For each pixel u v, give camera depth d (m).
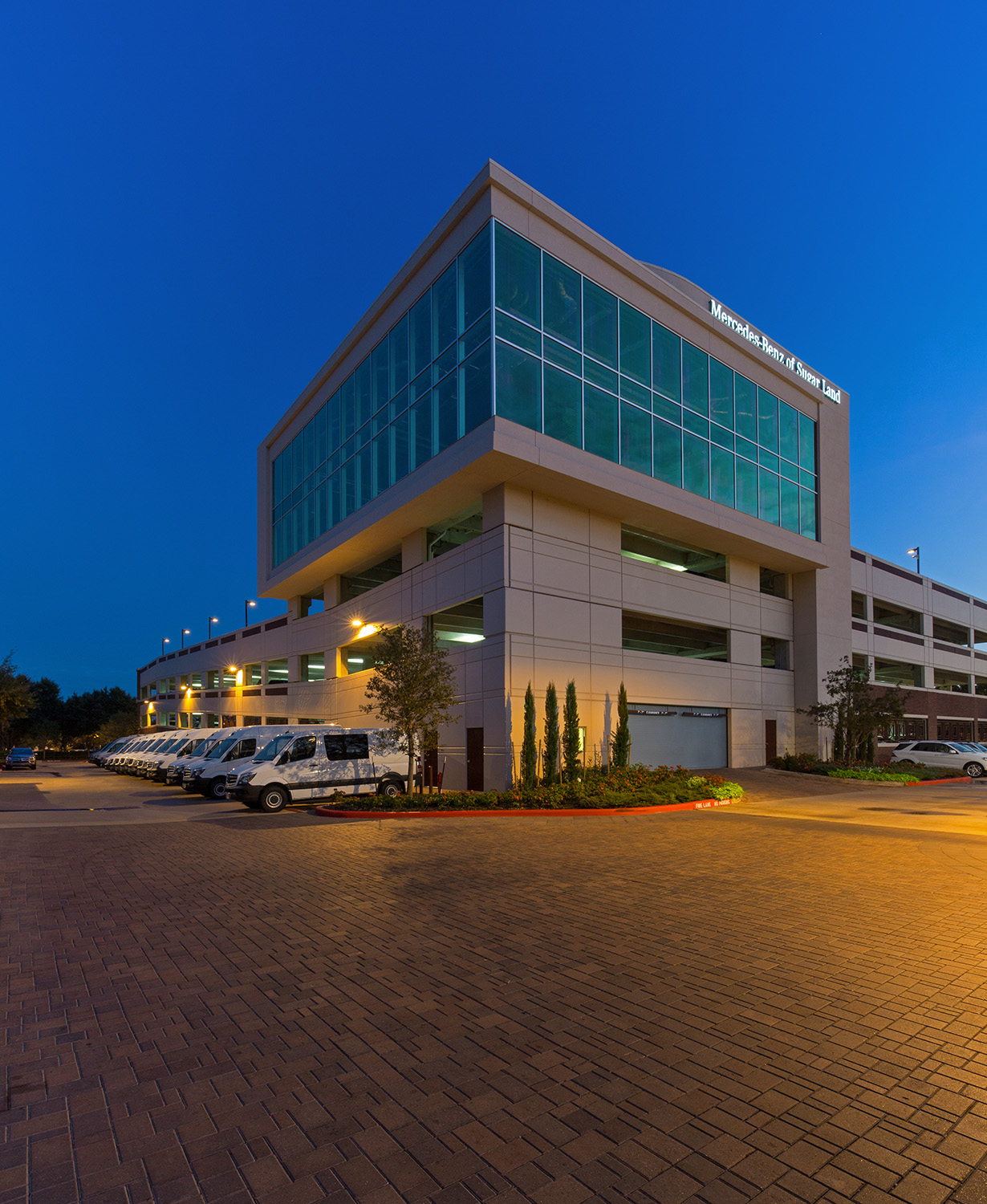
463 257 22.73
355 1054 4.12
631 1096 3.60
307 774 18.52
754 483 30.02
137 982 5.37
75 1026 4.58
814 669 33.22
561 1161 3.06
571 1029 4.43
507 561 22.16
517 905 7.58
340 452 31.38
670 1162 3.04
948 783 28.42
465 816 16.56
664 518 26.14
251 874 9.41
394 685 19.52
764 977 5.34
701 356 28.12
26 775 37.12
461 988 5.16
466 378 21.98
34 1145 3.24
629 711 25.31
